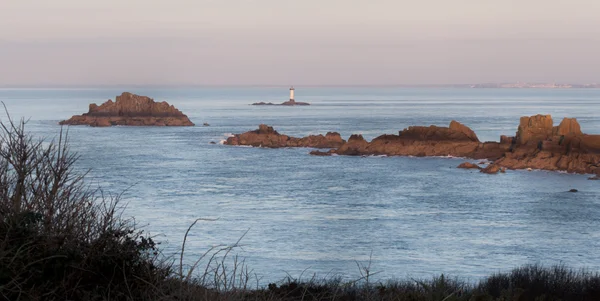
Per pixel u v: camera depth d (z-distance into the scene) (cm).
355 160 11212
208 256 3422
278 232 4703
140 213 5375
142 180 7975
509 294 1341
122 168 9312
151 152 12100
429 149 12012
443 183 8275
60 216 801
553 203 6669
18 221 764
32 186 806
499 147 11669
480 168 9962
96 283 790
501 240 4619
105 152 11794
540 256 4103
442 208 6209
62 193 820
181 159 10994
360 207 6194
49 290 747
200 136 16538
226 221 5156
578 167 9731
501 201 6762
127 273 820
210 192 7144
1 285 707
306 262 3581
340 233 4725
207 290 871
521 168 10106
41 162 816
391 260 3794
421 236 4709
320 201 6581
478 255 4062
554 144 10656
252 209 5944
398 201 6650
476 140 12506
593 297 1700
